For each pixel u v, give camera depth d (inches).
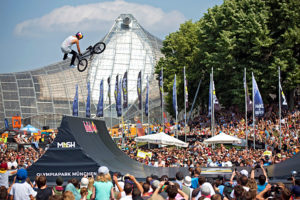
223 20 2812.5
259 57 2723.9
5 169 690.8
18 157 1402.6
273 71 2623.0
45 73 4859.7
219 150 1546.5
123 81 2393.0
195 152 1571.1
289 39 2647.6
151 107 4596.5
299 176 839.1
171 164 1232.2
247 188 599.2
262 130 2229.3
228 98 2856.8
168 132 2694.4
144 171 916.6
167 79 3425.2
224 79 2910.9
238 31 2689.5
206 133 2433.6
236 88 2755.9
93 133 930.1
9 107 4525.1
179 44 3376.0
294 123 2273.6
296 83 2689.5
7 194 536.1
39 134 2807.6
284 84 2652.6
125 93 2393.0
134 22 5467.5
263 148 1984.5
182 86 3208.7
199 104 3344.0
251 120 2541.8
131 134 2861.7
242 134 2272.4
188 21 3474.4
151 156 1355.8
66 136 803.4
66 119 807.7
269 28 2822.3
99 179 588.1
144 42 5300.2
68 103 4712.1
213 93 2027.6
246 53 2760.8
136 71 5073.8
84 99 4808.1
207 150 1627.7
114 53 5201.8
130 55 5187.0
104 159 872.9
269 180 843.4
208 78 3065.9
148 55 5206.7
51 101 4672.7
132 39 5310.0
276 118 2486.5
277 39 2719.0
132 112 4564.5
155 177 643.5
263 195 584.7
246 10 2797.7
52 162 797.9
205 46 3026.6
